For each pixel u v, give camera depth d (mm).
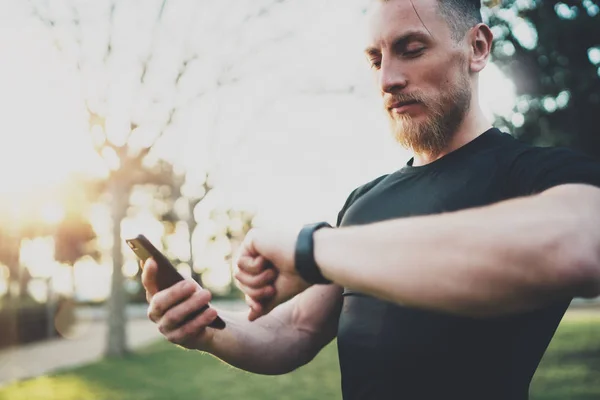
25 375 11148
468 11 1331
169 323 1185
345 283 764
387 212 1383
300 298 1644
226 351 1435
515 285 675
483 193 1218
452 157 1322
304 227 841
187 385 9750
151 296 1211
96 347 17797
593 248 686
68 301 24188
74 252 29531
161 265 1169
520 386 1179
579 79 8992
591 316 22188
